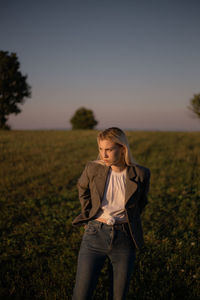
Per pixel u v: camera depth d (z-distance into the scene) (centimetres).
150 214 530
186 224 479
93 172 218
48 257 364
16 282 304
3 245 406
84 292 192
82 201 229
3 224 487
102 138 204
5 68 4372
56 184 779
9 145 1605
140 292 279
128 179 211
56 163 1079
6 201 629
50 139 1992
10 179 825
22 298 280
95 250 203
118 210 208
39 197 659
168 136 2409
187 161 1145
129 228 206
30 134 2450
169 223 488
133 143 1755
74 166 1038
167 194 683
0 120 4528
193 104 3138
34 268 338
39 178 850
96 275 201
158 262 338
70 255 367
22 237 435
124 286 195
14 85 4469
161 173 904
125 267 198
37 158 1195
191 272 315
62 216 524
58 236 432
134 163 220
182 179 827
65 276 307
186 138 2247
